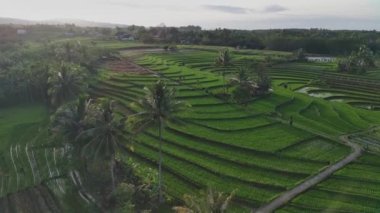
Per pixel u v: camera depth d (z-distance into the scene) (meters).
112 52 165.12
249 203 57.75
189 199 45.84
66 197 61.16
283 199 58.38
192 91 113.56
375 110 110.56
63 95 86.56
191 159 71.56
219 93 112.00
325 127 90.31
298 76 149.75
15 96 113.62
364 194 58.97
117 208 54.31
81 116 61.31
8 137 85.19
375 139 83.88
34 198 61.12
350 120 97.62
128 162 68.50
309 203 56.84
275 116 97.00
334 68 165.88
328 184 62.47
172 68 143.50
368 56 168.38
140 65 148.62
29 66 120.94
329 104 111.50
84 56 137.38
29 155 76.06
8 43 164.12
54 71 97.81
